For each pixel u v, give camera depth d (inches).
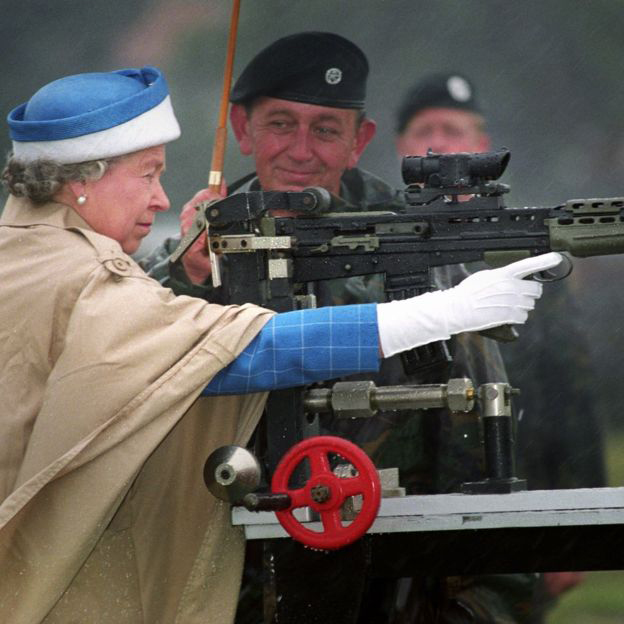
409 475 631.8
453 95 719.1
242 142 713.6
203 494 409.1
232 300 413.4
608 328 693.9
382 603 484.4
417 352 396.8
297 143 697.6
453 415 629.0
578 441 686.5
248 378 382.0
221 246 407.8
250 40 743.1
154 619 408.8
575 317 690.2
